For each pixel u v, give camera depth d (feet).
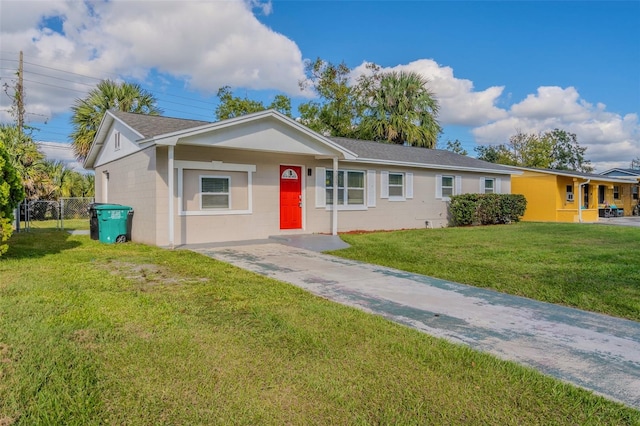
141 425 7.75
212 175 36.65
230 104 97.40
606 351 12.11
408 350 11.63
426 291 19.31
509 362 10.96
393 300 17.61
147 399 8.66
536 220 74.54
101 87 69.82
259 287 18.95
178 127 39.37
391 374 10.13
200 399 8.73
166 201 33.73
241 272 22.57
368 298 17.87
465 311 16.11
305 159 43.37
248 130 34.96
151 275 21.36
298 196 43.06
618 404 8.80
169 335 12.39
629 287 20.16
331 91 97.71
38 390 8.91
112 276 20.93
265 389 9.25
